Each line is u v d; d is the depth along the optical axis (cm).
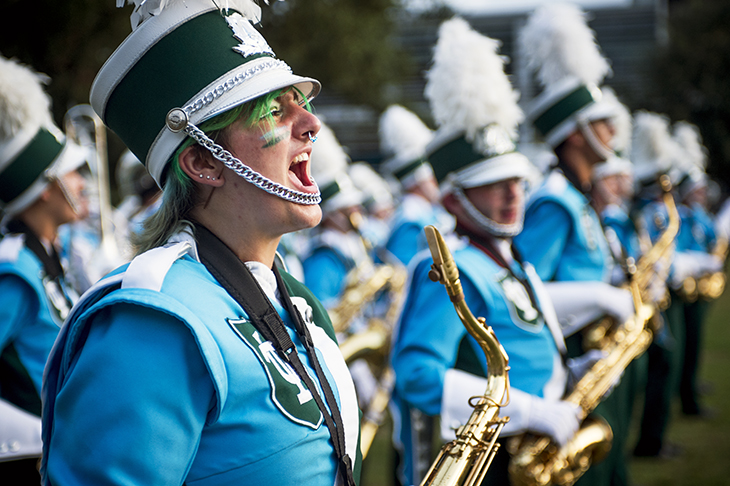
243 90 108
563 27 340
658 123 692
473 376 215
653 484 440
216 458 102
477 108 234
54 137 241
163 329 99
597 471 277
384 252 584
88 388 96
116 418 94
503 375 165
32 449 205
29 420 207
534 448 217
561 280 321
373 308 486
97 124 333
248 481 102
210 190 115
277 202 113
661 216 675
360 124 2047
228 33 111
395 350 229
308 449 108
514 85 1343
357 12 1309
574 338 316
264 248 120
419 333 220
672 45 1848
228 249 114
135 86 112
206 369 100
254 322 110
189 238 113
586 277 321
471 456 154
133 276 103
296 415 107
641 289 411
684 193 798
